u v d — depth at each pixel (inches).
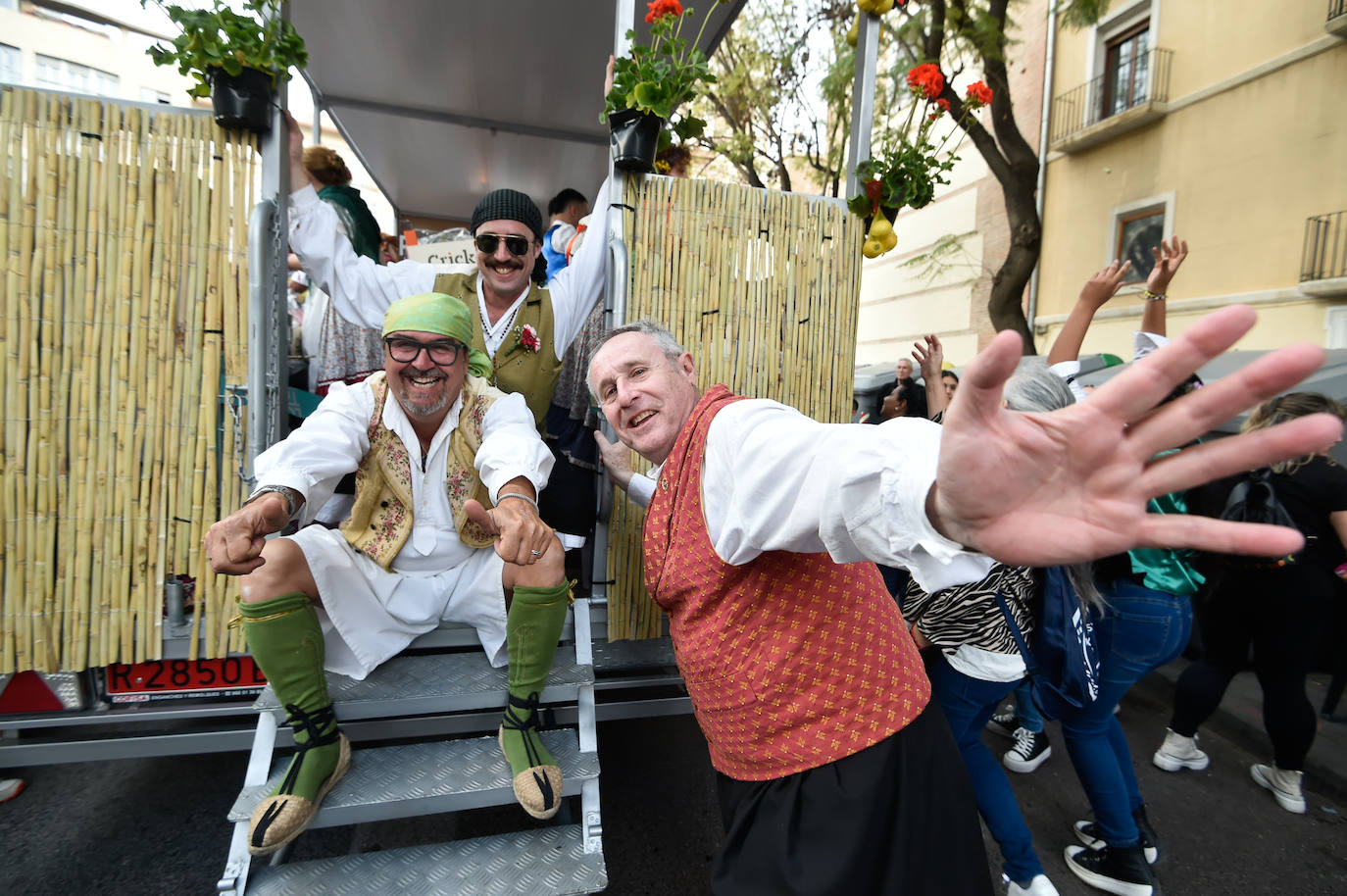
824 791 46.9
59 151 72.3
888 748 47.3
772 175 388.8
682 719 128.6
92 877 82.7
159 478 76.0
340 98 185.6
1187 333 23.2
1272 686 103.6
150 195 74.3
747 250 92.0
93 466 74.7
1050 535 26.4
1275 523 95.2
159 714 76.8
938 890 45.9
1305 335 276.8
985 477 26.7
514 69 168.1
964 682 75.4
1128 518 25.1
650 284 88.7
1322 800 108.5
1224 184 305.9
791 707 48.6
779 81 339.6
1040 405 71.3
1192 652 155.2
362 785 65.1
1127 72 347.3
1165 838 99.0
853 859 44.6
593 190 248.8
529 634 69.0
